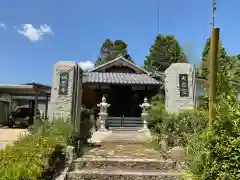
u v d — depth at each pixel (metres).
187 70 10.80
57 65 10.02
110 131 13.09
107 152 8.80
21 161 5.03
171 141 8.21
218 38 3.51
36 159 5.30
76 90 10.27
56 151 6.73
